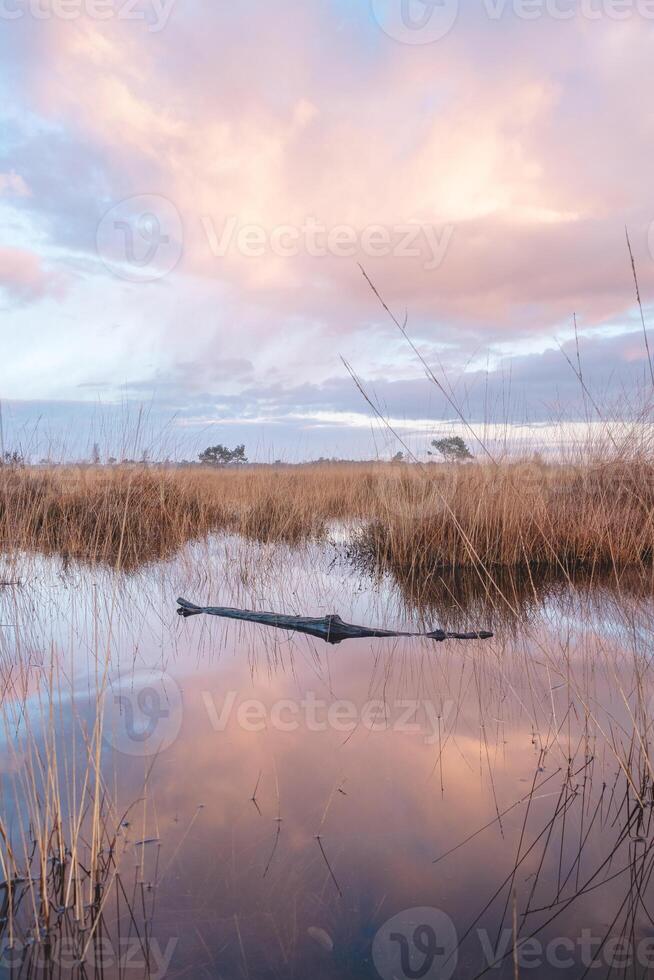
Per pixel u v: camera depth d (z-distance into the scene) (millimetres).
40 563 7840
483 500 7688
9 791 2699
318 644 5012
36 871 2295
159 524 9875
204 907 2111
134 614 5832
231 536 10219
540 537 7465
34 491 9031
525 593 6492
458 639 5086
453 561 7332
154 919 2066
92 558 8023
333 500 12195
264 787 2816
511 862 2346
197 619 5730
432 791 2795
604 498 7574
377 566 7906
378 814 2621
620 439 7180
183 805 2674
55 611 5848
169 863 2314
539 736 3324
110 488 9664
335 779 2893
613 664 4250
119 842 2412
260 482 11859
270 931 2004
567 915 2094
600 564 7352
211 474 12758
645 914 2104
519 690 3947
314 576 7504
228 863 2312
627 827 2549
